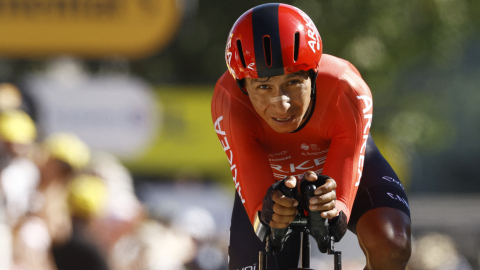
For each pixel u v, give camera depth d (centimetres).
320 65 781
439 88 6319
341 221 660
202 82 3188
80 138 2452
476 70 6750
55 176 1546
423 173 7550
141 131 2558
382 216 779
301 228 668
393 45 3300
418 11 3369
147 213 1895
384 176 847
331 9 3073
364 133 770
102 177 1702
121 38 2525
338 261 654
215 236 2067
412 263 1956
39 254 1486
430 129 4006
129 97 2542
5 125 1527
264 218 648
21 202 1497
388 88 3988
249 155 767
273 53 657
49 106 2412
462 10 3550
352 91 768
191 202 2353
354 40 3106
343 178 734
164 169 2606
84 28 2511
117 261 1658
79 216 1455
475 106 6988
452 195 7456
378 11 3155
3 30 2477
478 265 2144
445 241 2023
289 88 672
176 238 1825
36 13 2495
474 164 7588
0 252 1437
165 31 2541
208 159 2666
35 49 2512
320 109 774
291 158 859
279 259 850
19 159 1534
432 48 3481
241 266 866
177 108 2648
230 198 2658
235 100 784
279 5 691
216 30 3406
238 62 682
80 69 3381
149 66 3425
